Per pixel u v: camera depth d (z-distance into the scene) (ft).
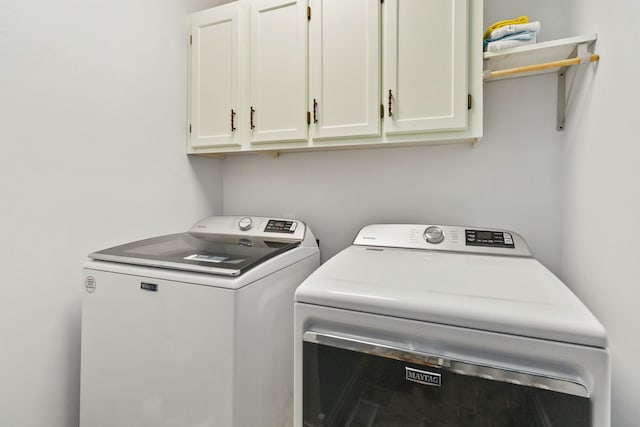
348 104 4.54
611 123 2.92
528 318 2.16
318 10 4.68
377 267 3.40
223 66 5.44
